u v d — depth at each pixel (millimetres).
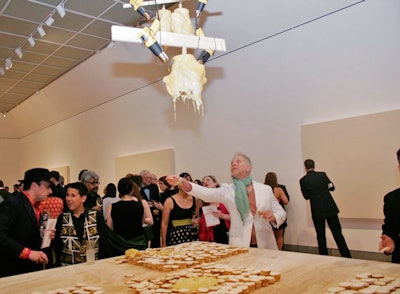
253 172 5590
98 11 6043
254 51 5555
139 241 3252
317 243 4785
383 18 4184
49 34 6816
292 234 5059
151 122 7730
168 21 2594
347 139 4477
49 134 12094
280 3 4910
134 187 3648
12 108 12703
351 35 4465
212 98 6266
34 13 5965
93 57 8008
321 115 4781
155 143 7617
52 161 11945
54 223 2500
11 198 2551
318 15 4738
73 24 6457
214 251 2322
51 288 1726
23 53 7719
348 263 1946
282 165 5219
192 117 6715
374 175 4238
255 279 1628
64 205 4184
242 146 5777
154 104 7652
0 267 2453
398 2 4055
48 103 10922
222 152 6109
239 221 2893
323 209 4250
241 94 5785
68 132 10961
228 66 5945
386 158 4141
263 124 5477
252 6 5160
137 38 2391
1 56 7836
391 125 4098
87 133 10016
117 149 8812
